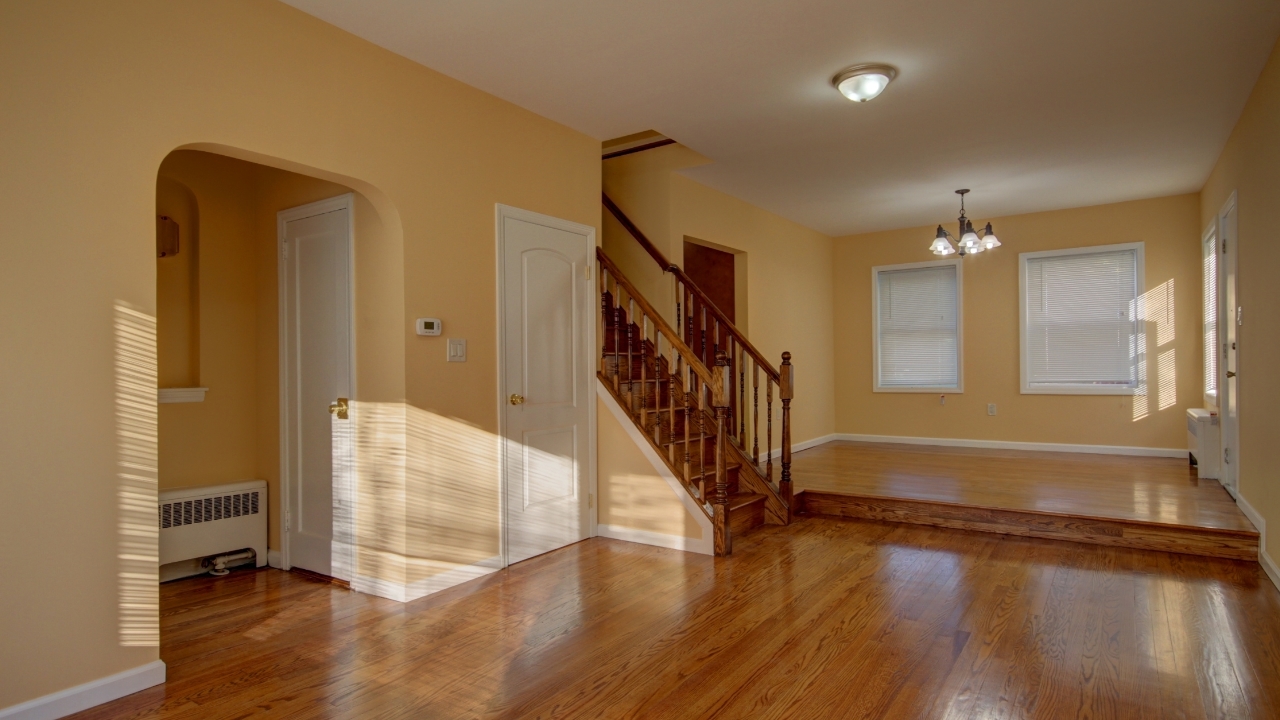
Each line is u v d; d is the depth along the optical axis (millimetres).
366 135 3129
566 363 4215
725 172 5461
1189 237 6355
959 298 7500
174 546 3498
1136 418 6652
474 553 3576
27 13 2137
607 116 4137
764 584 3451
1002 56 3398
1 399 2090
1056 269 7023
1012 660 2574
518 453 3854
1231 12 2977
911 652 2650
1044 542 4203
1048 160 5160
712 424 5125
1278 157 3299
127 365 2361
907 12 2961
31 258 2146
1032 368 7168
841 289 8180
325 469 3586
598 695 2336
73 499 2238
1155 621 2932
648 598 3266
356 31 3068
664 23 3035
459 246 3543
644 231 5504
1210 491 4832
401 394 3242
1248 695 2287
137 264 2385
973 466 6066
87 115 2266
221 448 3814
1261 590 3307
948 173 5504
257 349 3961
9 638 2107
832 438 8117
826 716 2186
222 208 3824
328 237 3572
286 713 2230
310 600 3283
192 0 2549
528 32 3096
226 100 2637
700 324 5312
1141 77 3656
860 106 4039
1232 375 4660
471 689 2387
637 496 4273
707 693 2344
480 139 3701
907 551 4031
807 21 3029
